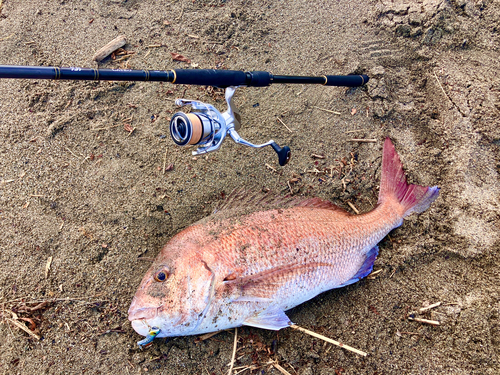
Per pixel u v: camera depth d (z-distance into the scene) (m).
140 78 0.59
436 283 0.76
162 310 0.64
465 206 0.81
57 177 0.78
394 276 0.77
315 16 0.96
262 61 0.91
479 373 0.69
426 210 0.81
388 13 0.95
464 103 0.88
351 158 0.86
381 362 0.71
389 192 0.79
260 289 0.67
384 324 0.74
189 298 0.65
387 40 0.95
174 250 0.67
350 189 0.83
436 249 0.79
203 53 0.91
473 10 0.96
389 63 0.93
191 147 0.83
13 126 0.80
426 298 0.75
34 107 0.81
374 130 0.88
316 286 0.71
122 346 0.69
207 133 0.62
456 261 0.78
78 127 0.81
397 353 0.72
